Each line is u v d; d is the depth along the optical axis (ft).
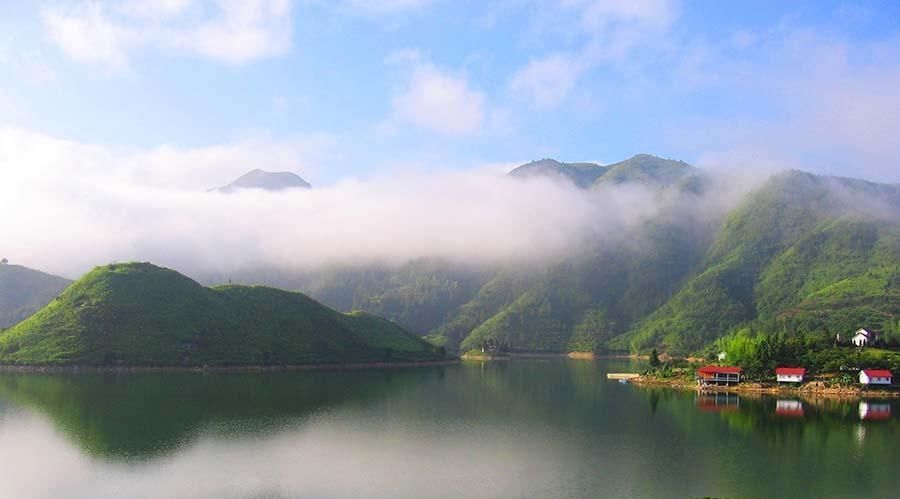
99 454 348.38
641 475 314.55
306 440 391.45
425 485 299.58
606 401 581.53
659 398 605.73
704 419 474.90
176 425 428.97
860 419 475.31
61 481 300.81
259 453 356.38
